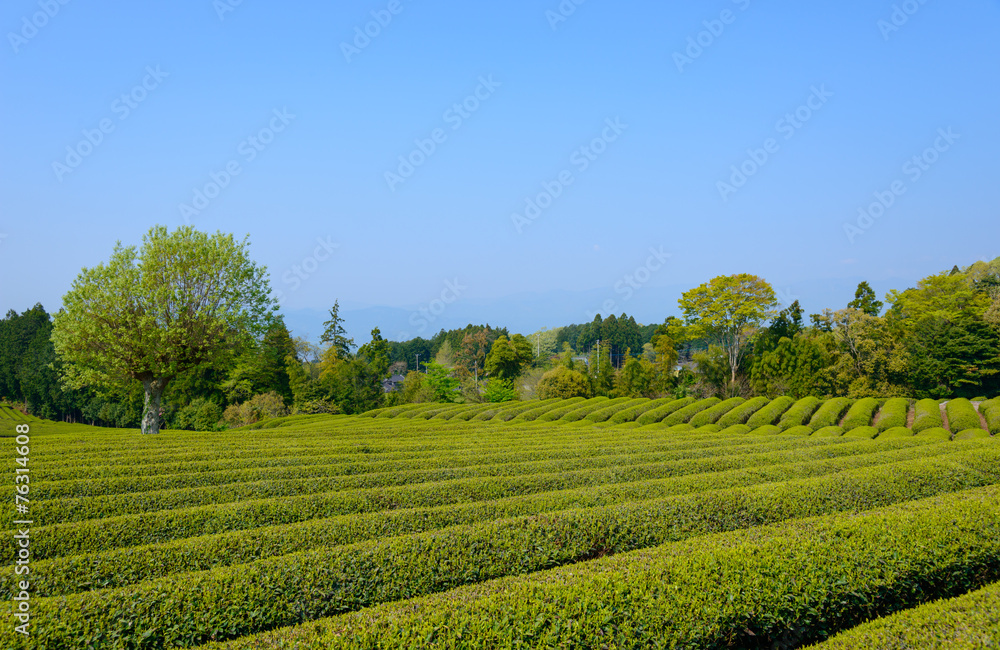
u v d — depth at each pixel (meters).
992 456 15.78
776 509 12.79
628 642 6.95
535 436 28.44
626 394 59.41
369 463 18.84
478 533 10.40
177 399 54.25
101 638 7.06
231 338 31.20
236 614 7.87
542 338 111.06
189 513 12.49
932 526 9.70
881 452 21.41
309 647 6.48
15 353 67.50
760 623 7.72
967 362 43.28
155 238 29.83
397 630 6.74
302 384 56.44
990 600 7.45
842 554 8.84
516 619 7.02
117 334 28.48
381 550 9.52
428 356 117.19
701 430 38.81
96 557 9.46
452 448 23.19
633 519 11.63
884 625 7.28
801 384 49.56
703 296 57.84
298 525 11.39
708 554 8.72
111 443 22.89
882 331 47.78
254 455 20.44
